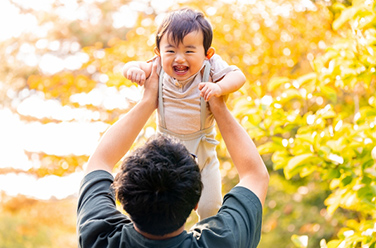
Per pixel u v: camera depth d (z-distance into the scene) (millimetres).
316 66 3352
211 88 1776
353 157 3188
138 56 5895
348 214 6254
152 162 1459
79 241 1605
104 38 8680
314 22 6020
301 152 3080
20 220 10352
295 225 6676
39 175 7875
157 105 1970
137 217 1460
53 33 8789
